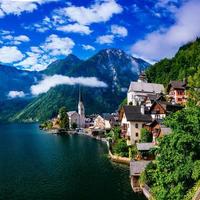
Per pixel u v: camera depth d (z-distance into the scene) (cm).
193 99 12062
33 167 10244
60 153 13050
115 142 12600
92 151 13188
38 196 7156
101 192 7156
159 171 4566
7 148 15325
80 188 7575
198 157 4203
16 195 7294
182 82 16088
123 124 12625
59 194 7231
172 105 12081
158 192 4522
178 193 4128
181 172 4125
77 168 9775
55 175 9000
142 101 16775
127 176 8381
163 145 4616
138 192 6912
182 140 4122
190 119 4294
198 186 4009
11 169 10019
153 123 10719
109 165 9888
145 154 9231
